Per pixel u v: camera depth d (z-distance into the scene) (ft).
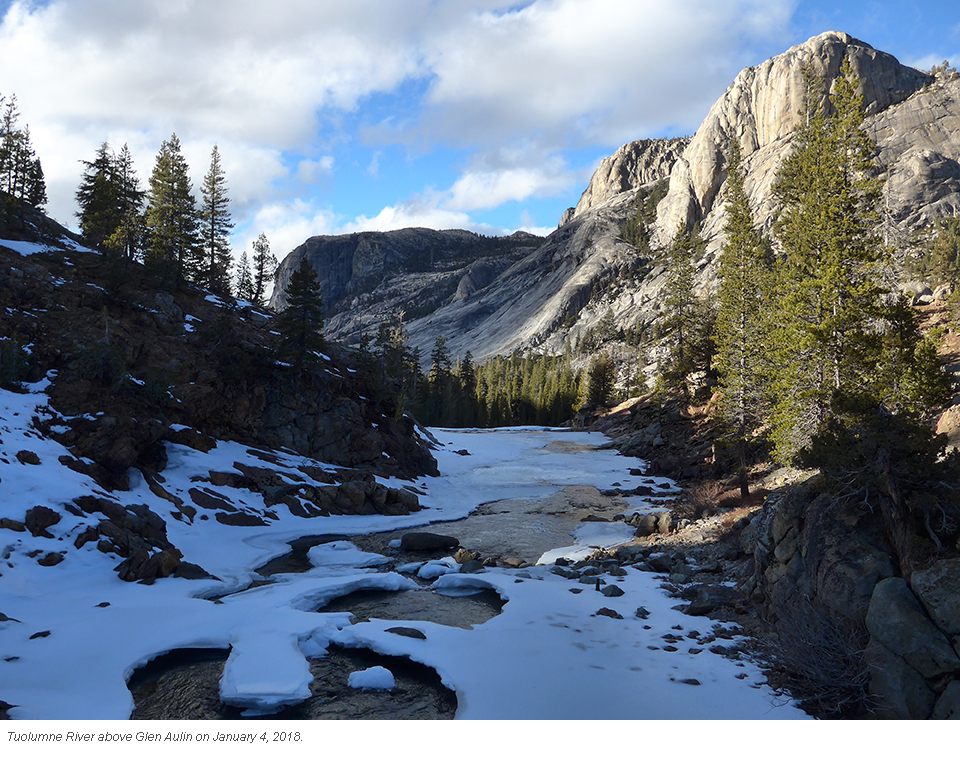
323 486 116.88
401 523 112.06
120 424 96.12
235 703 38.83
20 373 100.63
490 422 392.88
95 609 54.54
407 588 70.38
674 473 162.50
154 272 151.84
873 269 90.27
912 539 39.32
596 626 52.21
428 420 365.81
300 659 44.62
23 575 59.16
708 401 179.83
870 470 43.06
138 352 123.13
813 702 37.04
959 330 133.90
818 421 79.05
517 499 143.13
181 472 103.60
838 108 96.37
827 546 46.34
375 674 42.47
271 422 133.28
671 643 47.93
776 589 50.37
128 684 42.14
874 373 76.38
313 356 139.13
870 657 35.88
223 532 91.25
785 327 96.63
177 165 198.29
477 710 36.76
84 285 135.74
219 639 48.85
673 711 35.96
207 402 121.39
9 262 128.36
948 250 287.07
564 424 308.60
